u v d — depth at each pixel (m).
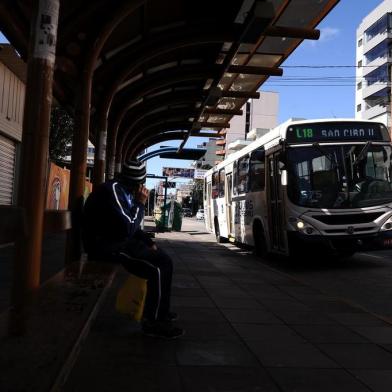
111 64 9.73
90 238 5.45
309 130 12.66
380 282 10.82
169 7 8.99
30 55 5.05
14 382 3.03
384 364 4.77
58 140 30.16
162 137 22.36
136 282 5.45
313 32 9.79
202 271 11.15
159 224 30.16
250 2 8.59
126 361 4.58
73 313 4.58
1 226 3.21
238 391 4.00
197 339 5.43
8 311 4.62
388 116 60.59
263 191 14.48
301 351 5.13
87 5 7.31
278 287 9.22
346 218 12.15
